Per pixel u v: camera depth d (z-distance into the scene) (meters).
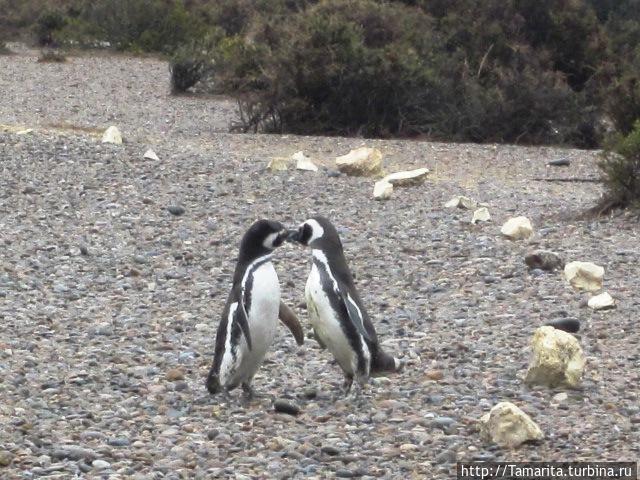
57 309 18.47
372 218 26.66
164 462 11.14
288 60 43.84
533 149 40.41
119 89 57.91
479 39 49.81
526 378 14.22
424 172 31.47
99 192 28.47
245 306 12.86
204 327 17.45
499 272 21.33
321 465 11.11
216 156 34.84
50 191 28.36
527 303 19.02
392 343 16.41
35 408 13.10
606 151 28.36
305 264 22.22
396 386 14.20
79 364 15.25
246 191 29.31
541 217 27.30
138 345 16.41
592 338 16.88
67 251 22.67
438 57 46.84
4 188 28.52
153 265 21.77
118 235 24.19
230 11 81.19
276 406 12.99
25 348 16.03
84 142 35.59
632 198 27.31
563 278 20.80
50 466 10.90
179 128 43.94
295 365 15.49
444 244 23.78
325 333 13.05
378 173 32.78
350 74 43.25
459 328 17.45
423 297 19.62
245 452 11.52
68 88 57.41
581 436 12.01
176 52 59.12
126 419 12.76
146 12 79.44
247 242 13.13
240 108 44.59
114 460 11.21
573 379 14.02
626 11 81.00
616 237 24.78
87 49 79.88
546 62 50.28
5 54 77.31
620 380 14.48
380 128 43.88
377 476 10.79
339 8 49.59
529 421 11.73
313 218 13.30
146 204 27.39
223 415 12.90
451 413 12.95
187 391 13.99
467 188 31.61
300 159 33.53
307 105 44.03
